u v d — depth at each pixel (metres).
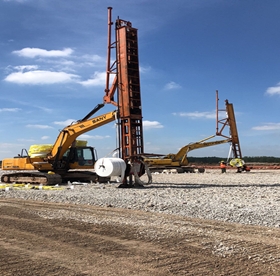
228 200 13.80
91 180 24.03
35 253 6.90
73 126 22.72
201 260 6.43
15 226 9.32
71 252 6.95
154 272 5.86
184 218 10.21
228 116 41.62
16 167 23.94
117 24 20.03
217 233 8.34
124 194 15.95
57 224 9.51
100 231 8.62
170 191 17.39
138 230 8.68
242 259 6.47
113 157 19.56
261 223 9.38
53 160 23.52
